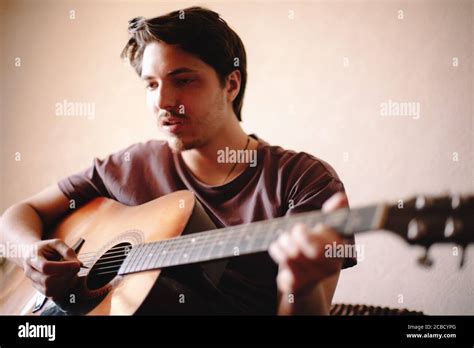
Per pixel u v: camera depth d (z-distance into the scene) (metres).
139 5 2.24
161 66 1.24
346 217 0.71
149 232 1.16
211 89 1.26
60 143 2.24
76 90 2.25
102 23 2.25
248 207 1.25
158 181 1.35
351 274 2.04
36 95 2.26
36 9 2.27
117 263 1.13
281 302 0.99
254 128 2.17
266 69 2.19
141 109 2.22
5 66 2.28
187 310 1.08
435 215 0.64
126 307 1.04
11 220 1.37
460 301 1.98
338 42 2.17
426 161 2.12
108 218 1.32
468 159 2.11
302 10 2.19
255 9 2.20
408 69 2.15
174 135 1.26
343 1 2.18
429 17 2.16
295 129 2.16
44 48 2.27
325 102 2.16
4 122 2.25
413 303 2.00
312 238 0.72
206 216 1.17
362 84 2.16
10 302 1.30
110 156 1.44
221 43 1.27
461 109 2.13
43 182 2.22
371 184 2.11
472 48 2.14
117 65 2.24
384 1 2.17
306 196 1.20
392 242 2.03
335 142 2.14
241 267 1.19
